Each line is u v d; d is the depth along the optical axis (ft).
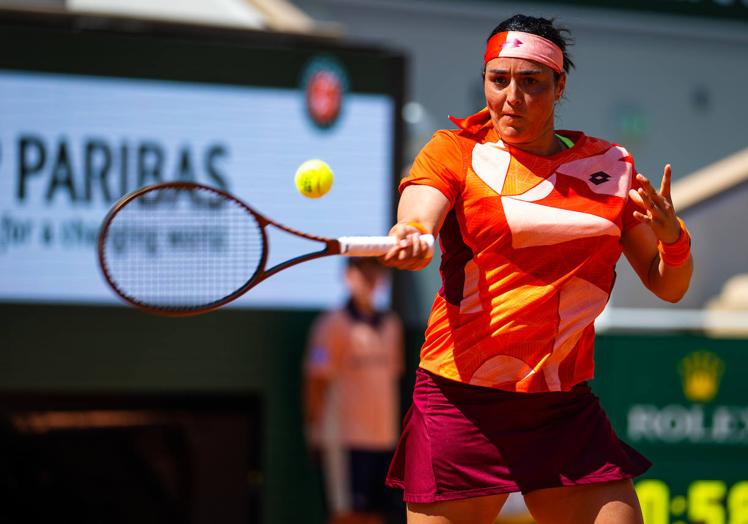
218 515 87.56
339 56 90.12
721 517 85.66
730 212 92.84
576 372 39.40
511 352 38.52
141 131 86.22
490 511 39.78
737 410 86.53
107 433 85.61
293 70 89.15
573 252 38.11
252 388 88.69
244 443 88.58
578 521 39.09
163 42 86.94
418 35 143.95
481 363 38.75
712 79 157.38
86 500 84.79
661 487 84.58
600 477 38.68
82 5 105.09
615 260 39.34
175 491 86.79
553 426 39.04
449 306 39.27
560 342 38.55
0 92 83.92
